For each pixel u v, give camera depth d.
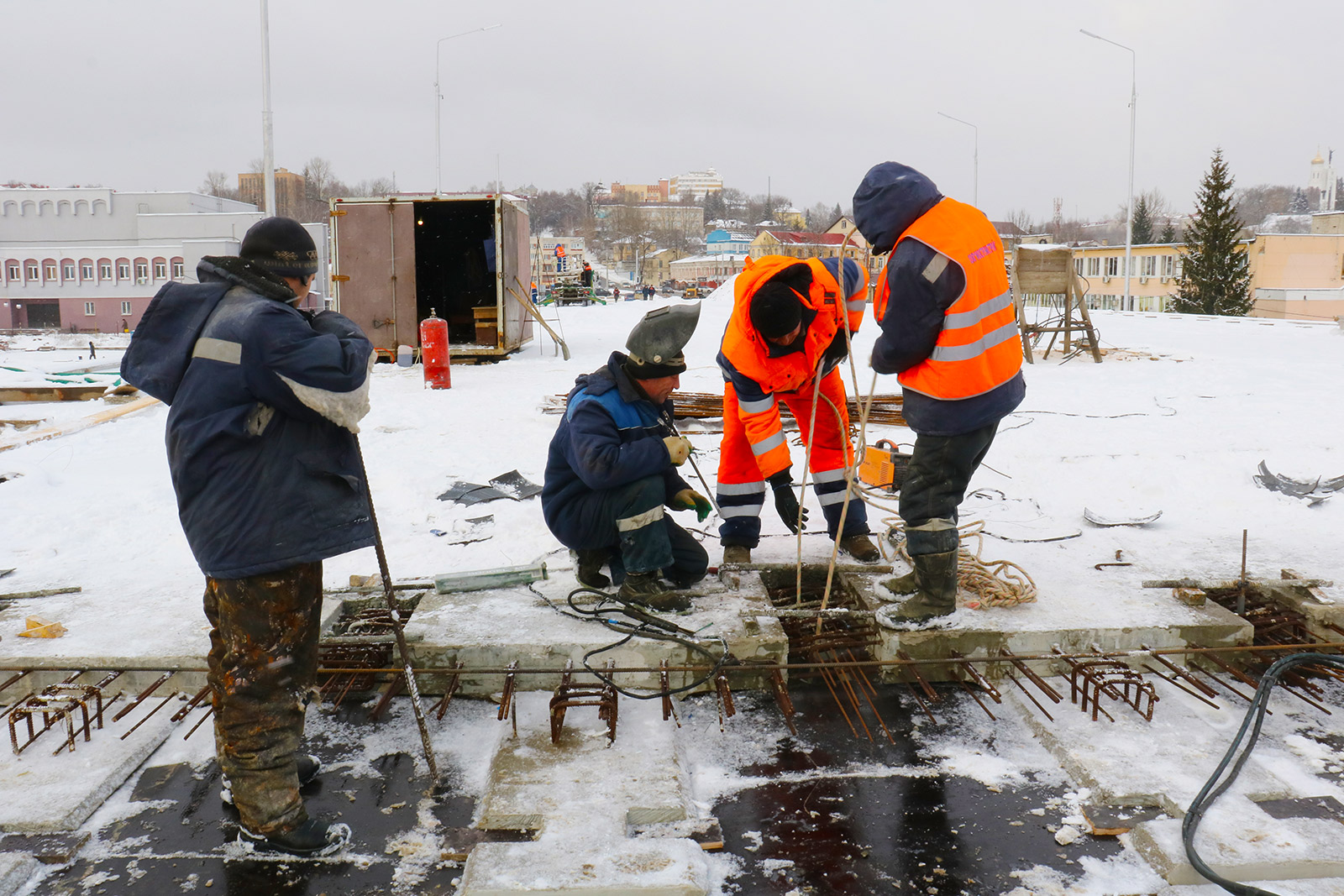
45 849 2.53
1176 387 9.77
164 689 3.36
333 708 3.30
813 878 2.42
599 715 3.09
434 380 10.47
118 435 8.16
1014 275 12.92
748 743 3.09
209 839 2.60
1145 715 3.16
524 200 15.76
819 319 3.97
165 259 58.09
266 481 2.46
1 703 3.32
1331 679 3.44
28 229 62.19
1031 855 2.50
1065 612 3.67
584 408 3.58
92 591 4.11
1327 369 11.16
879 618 3.56
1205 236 51.72
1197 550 4.58
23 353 21.91
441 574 4.39
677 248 152.12
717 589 4.00
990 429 3.45
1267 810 2.60
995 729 3.16
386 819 2.68
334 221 13.30
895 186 3.35
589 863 2.36
